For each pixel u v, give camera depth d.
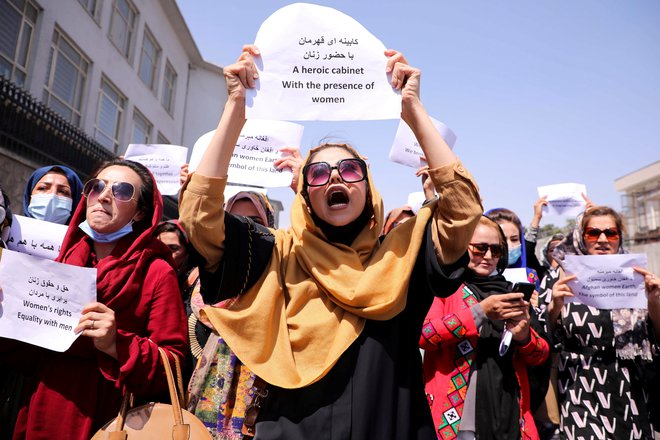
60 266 1.78
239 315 1.68
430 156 1.69
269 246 1.84
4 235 2.07
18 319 1.71
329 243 1.84
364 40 1.88
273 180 3.66
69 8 11.48
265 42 1.86
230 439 2.18
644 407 2.79
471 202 1.63
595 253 3.18
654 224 25.22
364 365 1.61
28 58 10.13
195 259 1.75
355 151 2.00
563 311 2.99
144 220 2.24
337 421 1.54
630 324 2.87
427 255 1.70
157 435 1.69
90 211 2.05
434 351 2.74
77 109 12.41
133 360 1.75
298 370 1.62
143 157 4.16
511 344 2.66
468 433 2.53
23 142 8.99
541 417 3.08
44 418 1.81
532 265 4.68
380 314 1.64
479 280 2.91
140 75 16.09
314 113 1.82
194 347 2.67
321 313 1.71
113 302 1.93
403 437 1.58
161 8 17.23
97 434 1.67
